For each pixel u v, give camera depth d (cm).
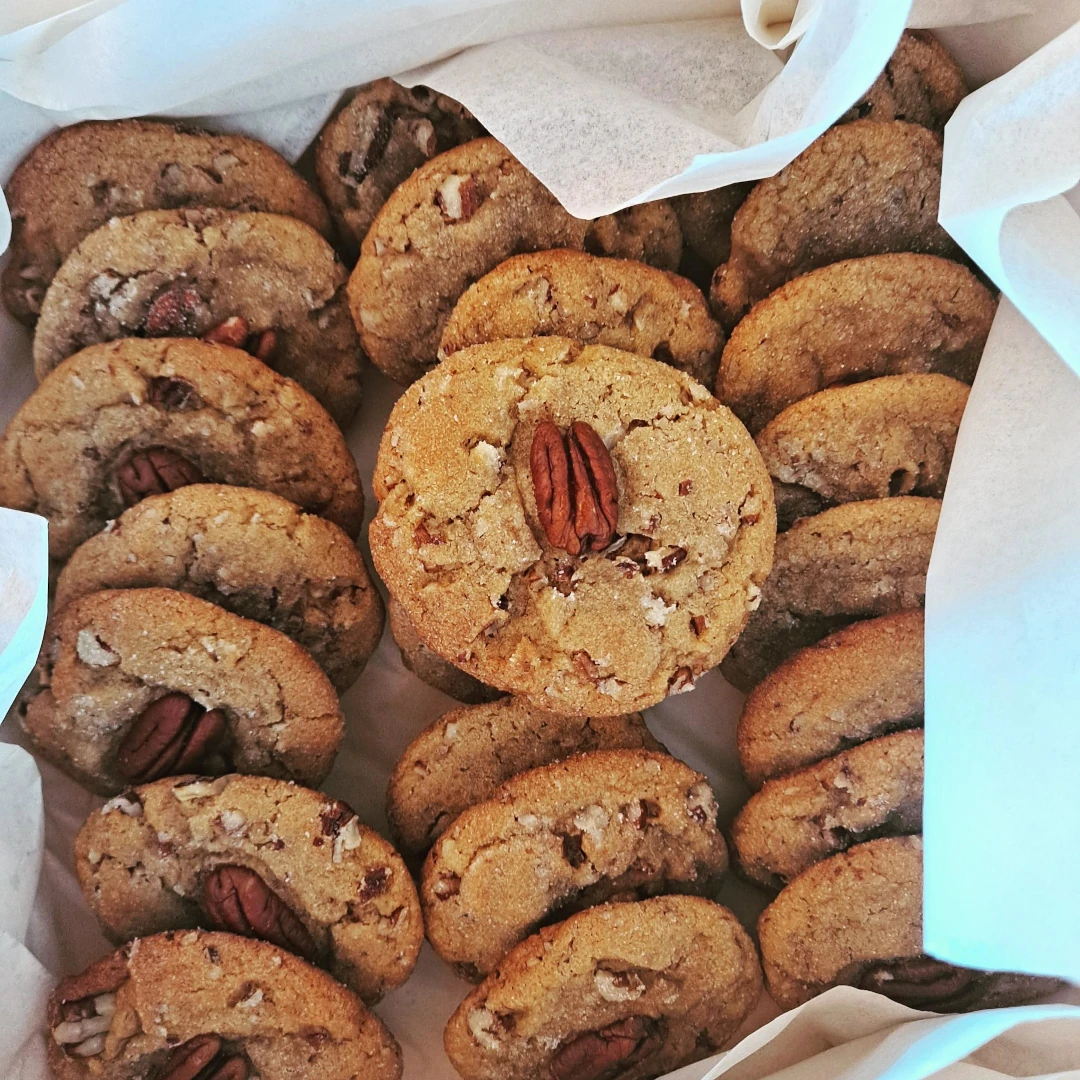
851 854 28
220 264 30
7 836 29
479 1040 28
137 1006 27
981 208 27
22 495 30
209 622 29
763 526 29
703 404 29
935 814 27
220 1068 27
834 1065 29
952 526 28
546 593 29
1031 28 30
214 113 31
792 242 30
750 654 31
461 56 31
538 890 29
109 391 29
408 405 29
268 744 29
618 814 29
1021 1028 28
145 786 28
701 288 33
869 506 29
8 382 32
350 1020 28
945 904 27
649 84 31
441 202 30
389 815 31
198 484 30
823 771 29
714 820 30
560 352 29
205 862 28
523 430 29
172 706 29
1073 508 28
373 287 31
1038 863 27
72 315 30
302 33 30
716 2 30
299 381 32
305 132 32
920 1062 27
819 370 30
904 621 29
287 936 28
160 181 31
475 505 29
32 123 30
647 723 32
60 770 30
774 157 28
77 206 31
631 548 29
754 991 29
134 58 29
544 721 31
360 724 32
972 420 28
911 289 29
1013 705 27
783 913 29
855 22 27
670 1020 29
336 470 31
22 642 28
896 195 30
